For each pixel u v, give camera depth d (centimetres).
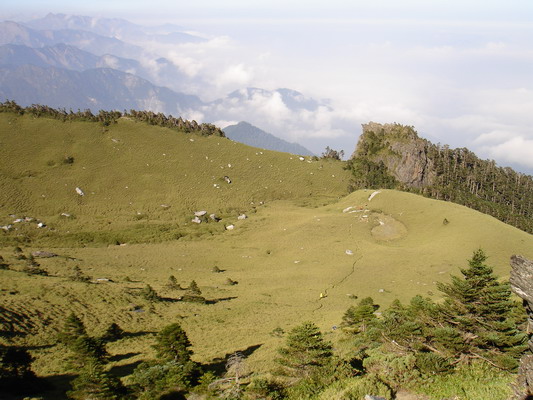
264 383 2891
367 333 3831
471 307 2980
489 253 8750
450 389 2389
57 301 5775
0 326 4619
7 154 16625
